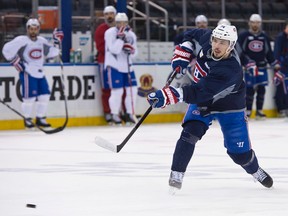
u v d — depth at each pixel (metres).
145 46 36.38
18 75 31.95
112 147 14.89
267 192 14.57
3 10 35.03
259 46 35.47
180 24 38.88
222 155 21.09
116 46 32.31
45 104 31.47
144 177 16.88
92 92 33.88
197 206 12.91
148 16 36.31
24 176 17.11
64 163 19.70
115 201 13.49
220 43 13.65
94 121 33.97
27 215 12.05
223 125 14.57
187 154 14.27
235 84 13.85
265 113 38.09
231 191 14.70
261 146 23.61
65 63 33.16
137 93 34.78
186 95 13.53
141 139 26.47
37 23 30.78
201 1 41.31
